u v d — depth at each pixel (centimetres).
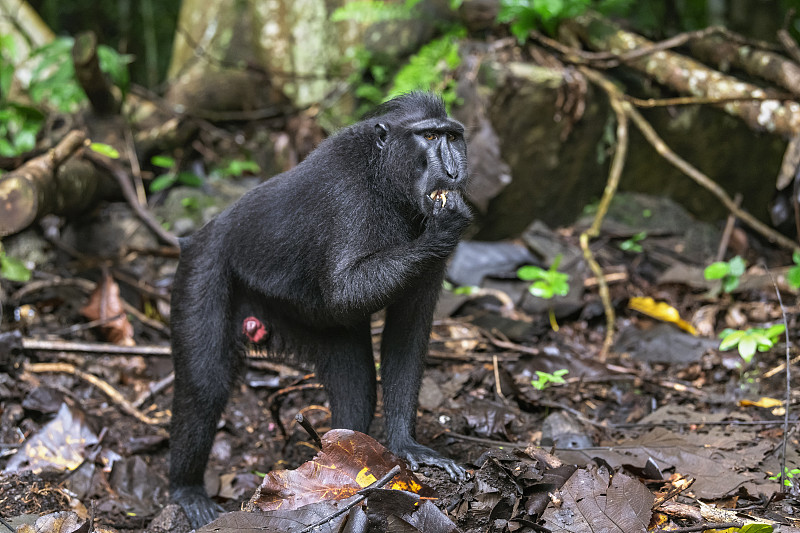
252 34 902
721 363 577
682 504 371
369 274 378
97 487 461
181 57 968
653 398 540
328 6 866
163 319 674
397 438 417
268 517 345
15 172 621
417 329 424
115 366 601
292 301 428
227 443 521
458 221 370
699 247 795
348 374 440
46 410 513
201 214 805
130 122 856
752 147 839
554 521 346
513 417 498
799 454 432
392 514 334
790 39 674
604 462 401
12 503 412
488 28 845
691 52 762
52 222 734
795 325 635
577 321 680
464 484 373
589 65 780
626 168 828
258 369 592
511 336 641
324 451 366
